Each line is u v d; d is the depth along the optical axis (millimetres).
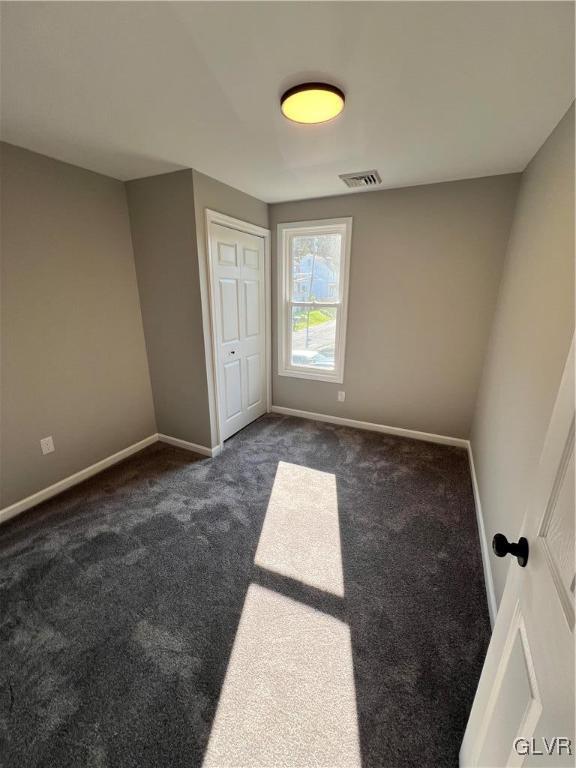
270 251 3471
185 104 1544
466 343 2945
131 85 1397
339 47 1174
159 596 1651
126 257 2764
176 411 3088
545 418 1258
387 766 1071
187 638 1455
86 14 1028
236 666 1349
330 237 3314
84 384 2586
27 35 1105
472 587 1703
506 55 1209
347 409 3617
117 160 2211
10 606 1594
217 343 2914
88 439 2666
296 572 1791
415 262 2941
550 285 1437
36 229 2164
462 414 3113
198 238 2512
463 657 1379
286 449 3123
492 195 2574
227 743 1125
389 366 3299
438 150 2055
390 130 1794
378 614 1562
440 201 2736
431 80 1360
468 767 926
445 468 2797
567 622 527
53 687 1273
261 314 3531
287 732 1151
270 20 1053
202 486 2551
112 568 1810
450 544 1985
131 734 1145
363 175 2506
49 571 1787
